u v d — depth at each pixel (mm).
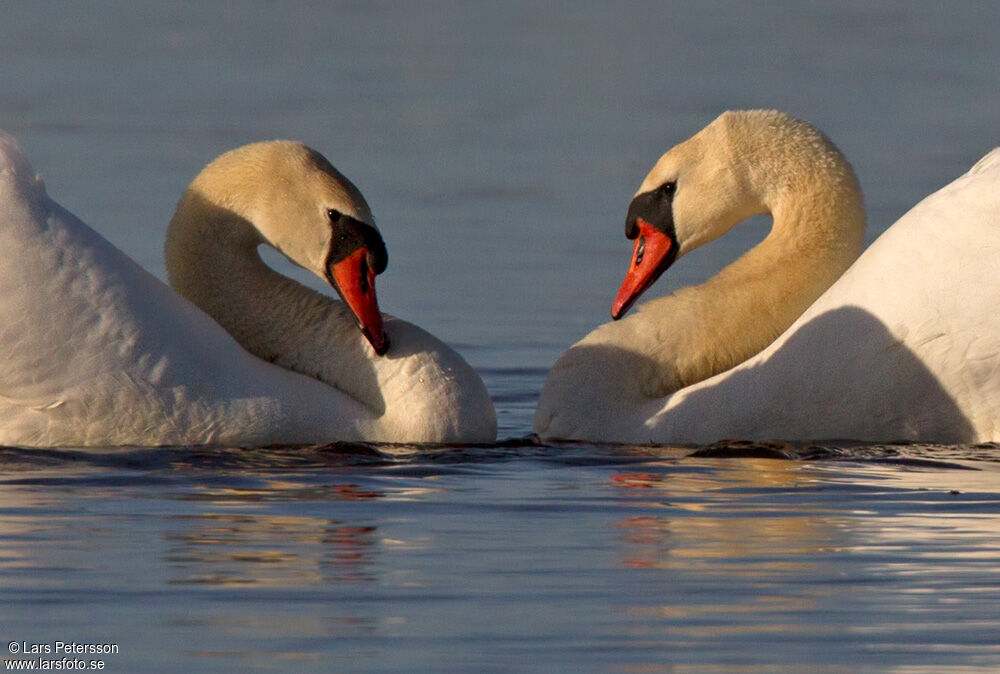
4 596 9055
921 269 13719
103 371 13516
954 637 8477
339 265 14375
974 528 10742
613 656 8188
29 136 32281
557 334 20469
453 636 8469
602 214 27047
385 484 12273
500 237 25484
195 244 14938
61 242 13383
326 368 14586
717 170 15516
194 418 13766
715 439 14578
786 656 8195
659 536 10562
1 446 13578
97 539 10273
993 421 13828
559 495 11883
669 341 15359
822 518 11070
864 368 14031
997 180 13547
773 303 15375
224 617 8734
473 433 14445
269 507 11336
